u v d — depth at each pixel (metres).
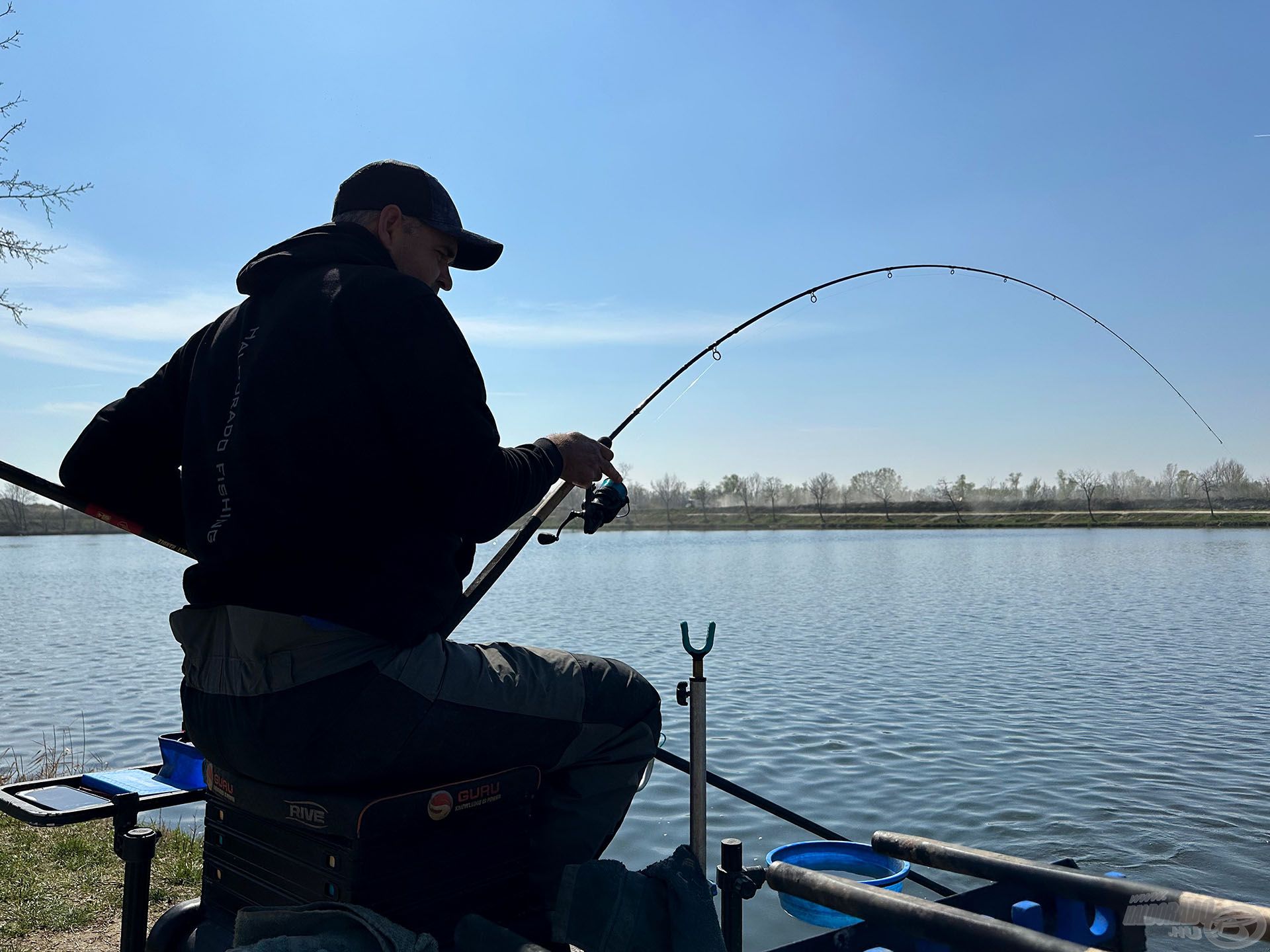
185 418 1.90
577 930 1.66
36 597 44.50
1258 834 8.29
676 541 129.38
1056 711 13.79
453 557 1.79
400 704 1.63
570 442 2.00
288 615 1.61
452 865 1.69
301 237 1.89
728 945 1.93
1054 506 164.25
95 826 6.64
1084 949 1.25
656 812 8.62
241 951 1.35
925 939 1.47
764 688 15.91
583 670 1.90
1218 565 54.22
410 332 1.65
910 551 82.88
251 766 1.72
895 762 10.75
